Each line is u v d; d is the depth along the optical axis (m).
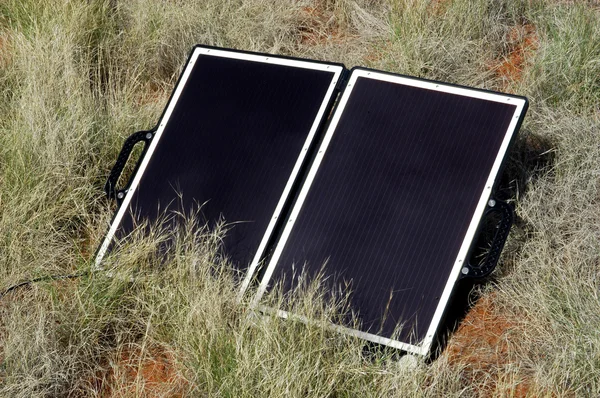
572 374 2.17
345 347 2.21
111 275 2.39
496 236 2.28
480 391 2.20
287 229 2.37
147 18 3.15
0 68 3.03
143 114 2.86
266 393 2.13
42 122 2.72
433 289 2.25
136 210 2.49
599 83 2.82
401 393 2.13
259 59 2.56
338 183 2.38
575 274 2.33
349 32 3.23
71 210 2.60
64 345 2.32
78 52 3.02
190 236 2.40
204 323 2.24
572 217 2.50
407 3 3.08
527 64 2.98
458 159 2.34
